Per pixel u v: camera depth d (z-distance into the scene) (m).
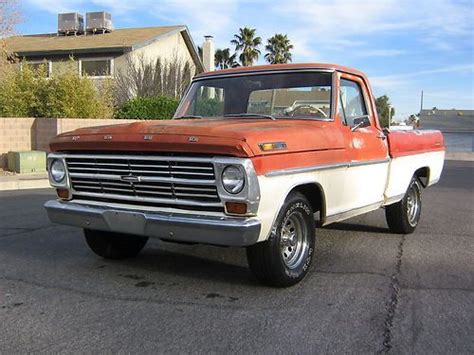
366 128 6.30
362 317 4.30
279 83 6.00
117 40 26.67
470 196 12.08
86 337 3.88
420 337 3.93
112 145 4.74
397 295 4.85
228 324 4.12
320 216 5.37
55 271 5.51
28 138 16.47
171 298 4.71
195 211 4.50
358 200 6.01
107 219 4.84
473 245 6.94
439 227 8.22
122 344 3.76
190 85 6.69
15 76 18.33
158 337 3.88
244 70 6.29
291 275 4.93
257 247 4.68
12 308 4.44
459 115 54.59
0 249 6.45
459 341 3.87
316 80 5.86
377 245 6.89
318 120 5.67
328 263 5.95
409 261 6.07
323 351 3.68
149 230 4.61
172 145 4.42
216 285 5.07
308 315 4.32
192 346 3.73
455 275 5.51
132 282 5.16
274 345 3.76
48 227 7.85
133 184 4.75
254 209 4.29
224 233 4.28
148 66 25.03
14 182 13.15
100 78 24.72
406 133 7.21
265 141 4.41
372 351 3.69
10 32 19.53
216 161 4.28
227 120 5.64
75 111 17.70
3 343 3.77
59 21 29.30
